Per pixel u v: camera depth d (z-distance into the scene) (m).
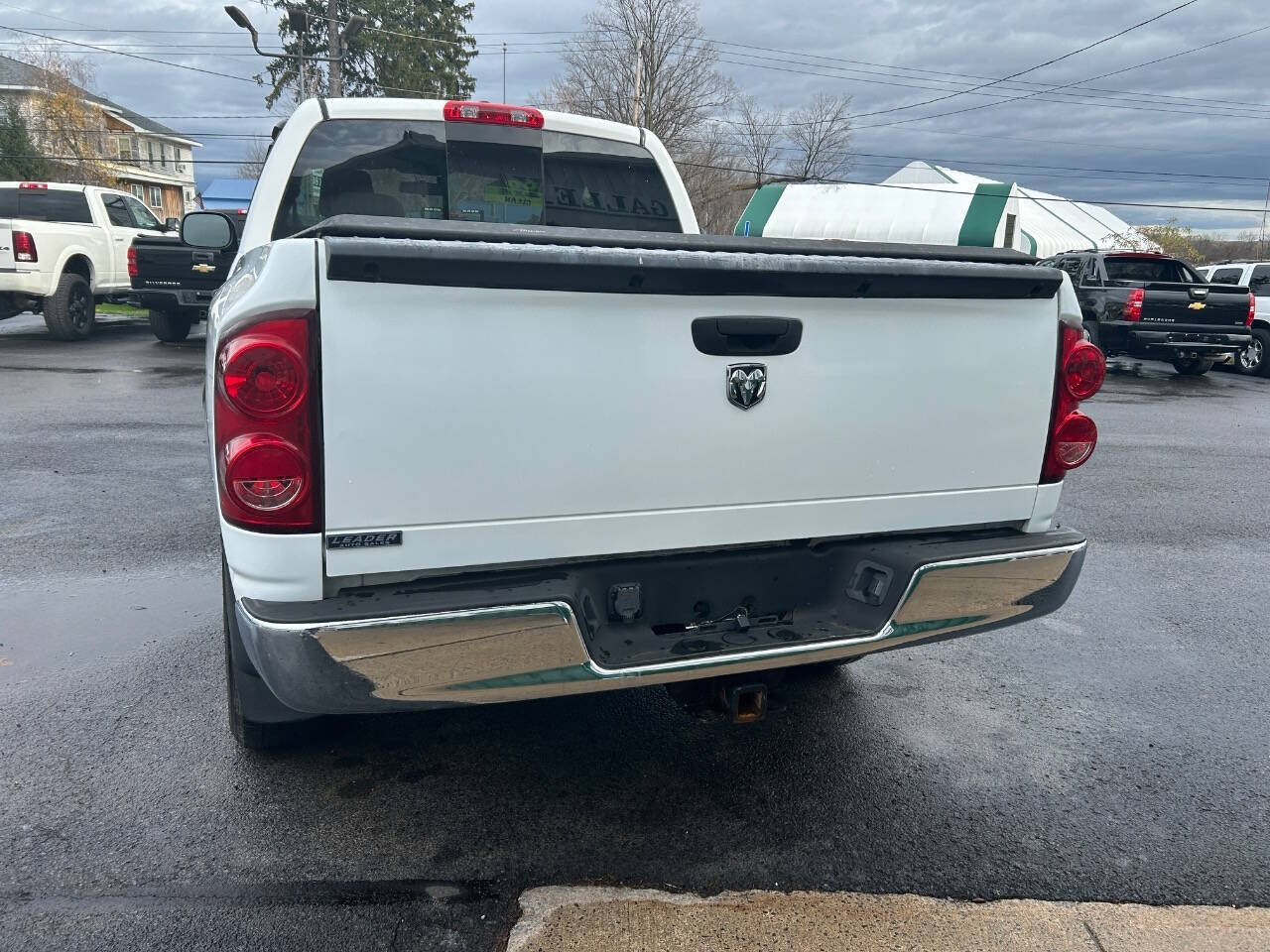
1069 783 3.24
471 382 2.23
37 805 2.88
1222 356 15.63
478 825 2.87
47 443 7.85
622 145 4.74
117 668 3.84
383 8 50.03
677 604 2.62
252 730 3.08
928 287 2.62
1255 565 5.79
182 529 5.71
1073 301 2.87
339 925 2.42
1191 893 2.68
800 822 2.95
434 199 4.43
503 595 2.29
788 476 2.61
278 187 4.15
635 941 2.40
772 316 2.49
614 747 3.37
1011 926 2.52
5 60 47.47
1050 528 3.02
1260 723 3.72
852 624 2.74
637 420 2.40
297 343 2.10
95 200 14.87
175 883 2.56
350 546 2.22
